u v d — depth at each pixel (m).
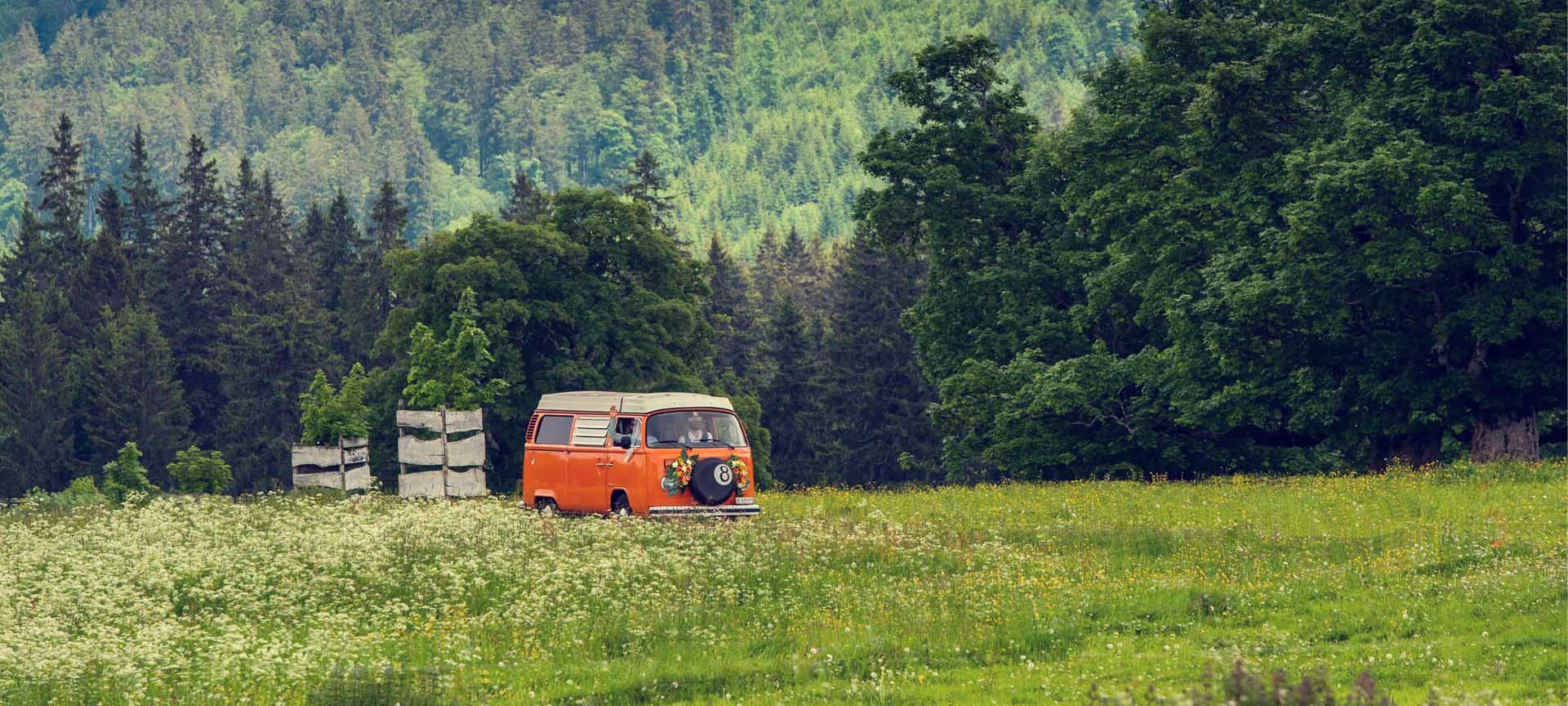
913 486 34.47
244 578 18.73
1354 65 33.59
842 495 30.09
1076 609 15.95
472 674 13.66
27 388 86.00
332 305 103.38
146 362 87.44
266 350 90.94
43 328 88.56
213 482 40.00
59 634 15.46
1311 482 27.27
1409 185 29.20
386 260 60.69
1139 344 43.41
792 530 21.70
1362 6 32.41
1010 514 24.34
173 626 15.67
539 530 21.61
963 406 42.88
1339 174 29.77
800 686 13.23
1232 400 35.50
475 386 47.31
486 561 19.31
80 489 42.16
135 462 43.50
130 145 119.25
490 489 58.41
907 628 15.17
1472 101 30.81
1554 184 30.42
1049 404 38.81
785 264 155.00
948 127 47.19
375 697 12.52
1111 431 40.56
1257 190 35.34
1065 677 13.09
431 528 22.02
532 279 59.69
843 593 17.34
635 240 62.25
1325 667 12.78
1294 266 31.44
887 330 88.38
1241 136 36.00
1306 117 36.75
